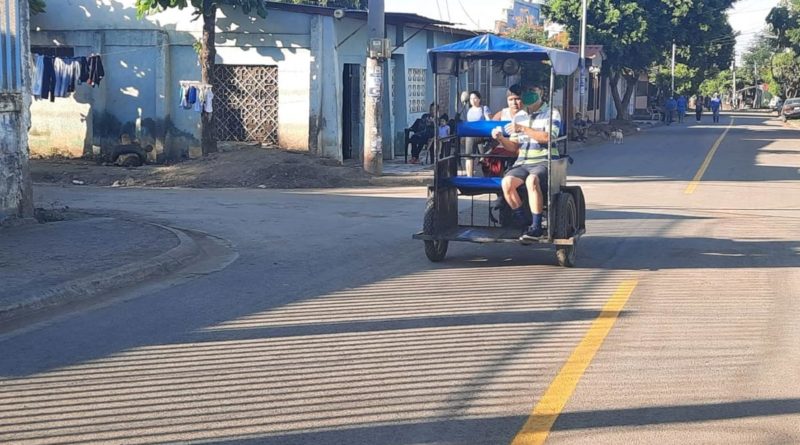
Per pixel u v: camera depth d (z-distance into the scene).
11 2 12.64
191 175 21.20
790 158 29.02
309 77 23.66
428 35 29.77
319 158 23.17
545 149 10.77
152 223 13.75
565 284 9.73
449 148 11.42
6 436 5.25
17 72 12.79
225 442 5.16
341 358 6.85
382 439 5.21
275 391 6.07
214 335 7.52
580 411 5.68
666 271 10.55
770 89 91.69
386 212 15.78
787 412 5.68
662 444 5.14
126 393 6.03
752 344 7.30
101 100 24.62
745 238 13.10
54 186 20.23
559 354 6.97
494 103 37.44
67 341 7.34
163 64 24.16
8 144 12.71
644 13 46.00
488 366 6.64
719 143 36.81
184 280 9.89
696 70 79.62
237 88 24.27
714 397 5.96
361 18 23.92
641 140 39.47
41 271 9.62
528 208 11.11
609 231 13.78
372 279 9.94
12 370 6.55
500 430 5.35
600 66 45.84
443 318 8.11
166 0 21.69
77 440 5.19
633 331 7.71
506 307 8.58
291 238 12.79
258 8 22.55
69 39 24.77
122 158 23.81
